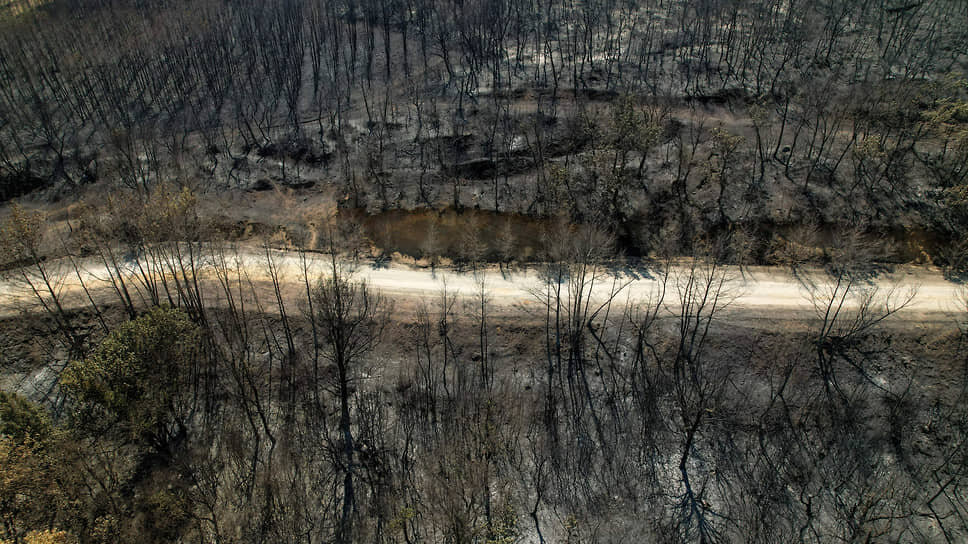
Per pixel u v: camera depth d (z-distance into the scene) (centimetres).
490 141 9081
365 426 6066
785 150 8812
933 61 10569
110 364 5116
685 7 12150
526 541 5184
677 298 7331
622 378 6562
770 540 5247
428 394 6284
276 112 10569
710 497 5594
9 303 7238
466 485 5153
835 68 10600
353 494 5562
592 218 7875
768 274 7644
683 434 6069
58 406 6319
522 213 8038
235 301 7275
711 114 9688
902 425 6112
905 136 8819
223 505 5388
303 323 7025
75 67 11562
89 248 8056
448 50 11575
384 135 9512
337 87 10969
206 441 5953
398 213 8169
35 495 4834
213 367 6556
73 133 10294
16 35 12219
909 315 7012
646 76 10531
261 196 8856
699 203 8150
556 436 6009
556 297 7331
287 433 6050
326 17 12775
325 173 9088
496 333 6962
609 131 8744
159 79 11362
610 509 5450
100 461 5447
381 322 7044
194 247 7956
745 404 6303
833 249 7794
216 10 13275
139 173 9188
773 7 12106
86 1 13612
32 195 9231
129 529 5078
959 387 6406
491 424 5753
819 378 6525
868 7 12106
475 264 7962
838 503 5528
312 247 8169
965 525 5362
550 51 10969
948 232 7744
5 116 10606
